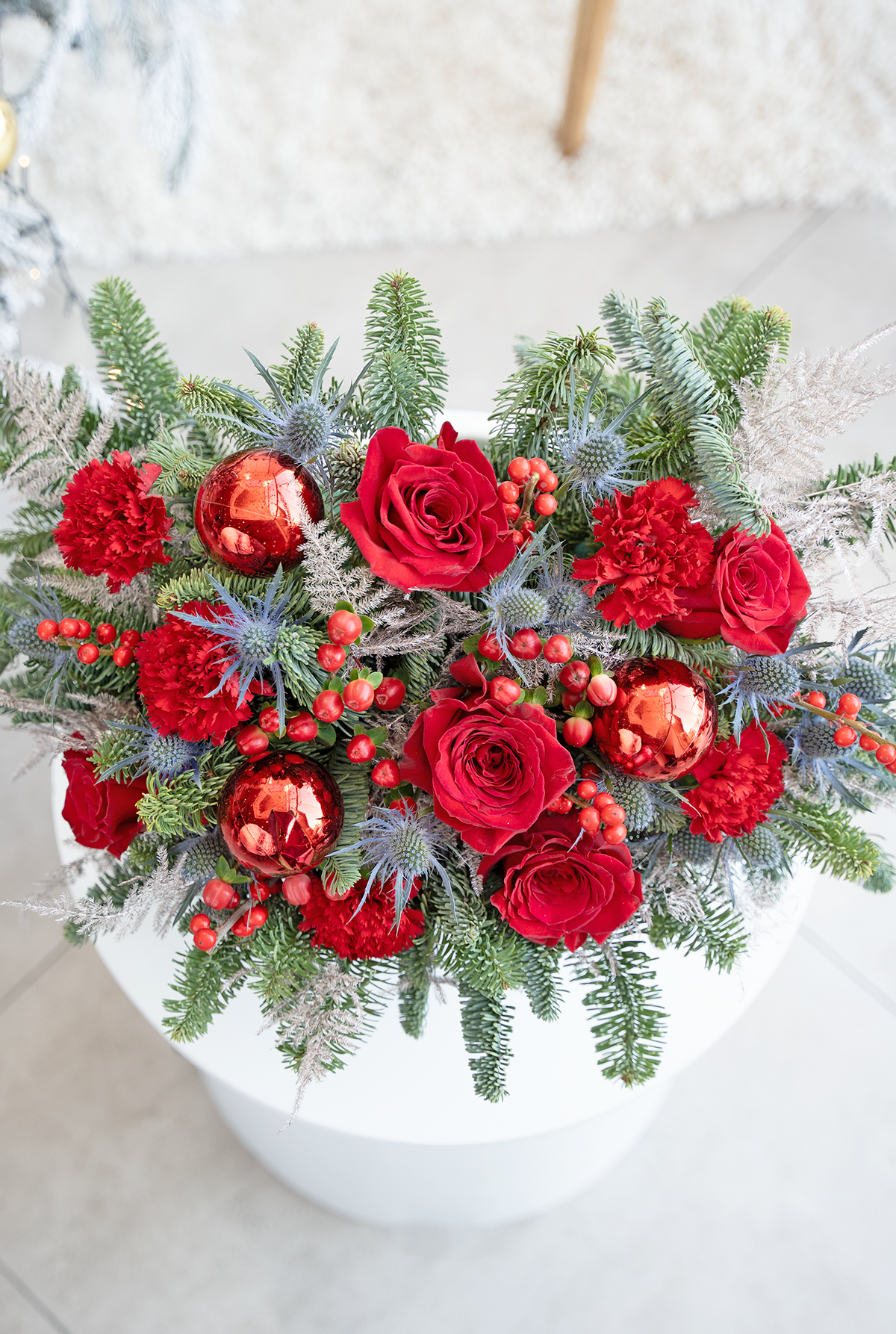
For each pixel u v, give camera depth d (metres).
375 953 0.73
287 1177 1.15
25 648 0.78
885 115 1.95
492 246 1.91
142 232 1.88
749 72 1.96
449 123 1.93
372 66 1.96
